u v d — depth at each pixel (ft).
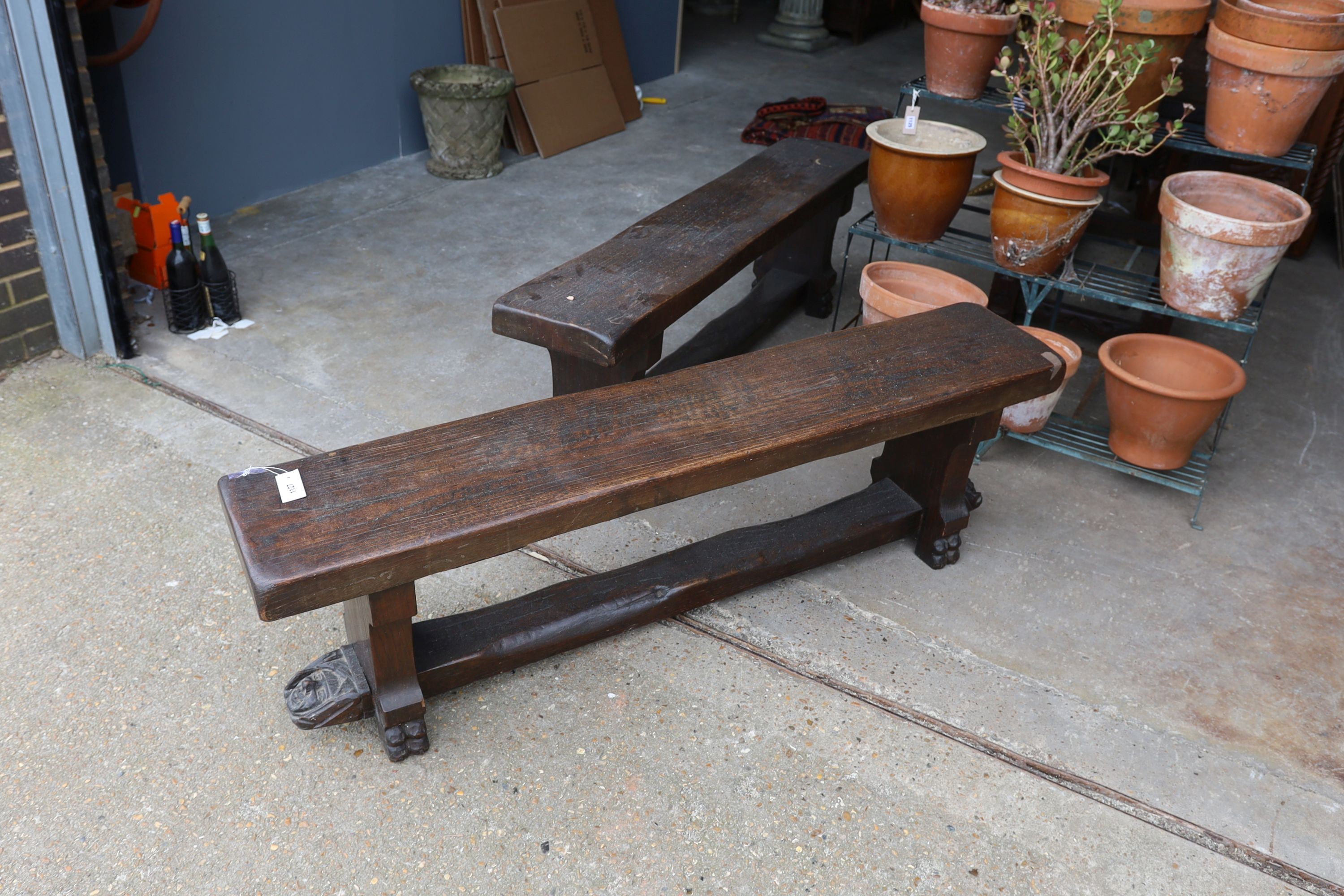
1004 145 19.63
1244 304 9.00
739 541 8.06
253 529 5.55
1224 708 7.41
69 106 9.27
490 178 16.58
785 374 7.32
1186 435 9.01
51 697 6.84
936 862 6.22
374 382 10.71
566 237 14.60
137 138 13.12
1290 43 8.87
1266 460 10.37
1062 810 6.61
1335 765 7.01
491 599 7.96
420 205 15.35
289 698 6.61
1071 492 9.71
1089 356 12.10
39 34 8.92
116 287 10.37
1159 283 10.05
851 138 18.60
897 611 8.11
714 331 11.31
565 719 6.98
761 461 6.52
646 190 16.52
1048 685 7.51
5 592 7.64
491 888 5.90
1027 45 9.43
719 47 25.81
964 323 8.28
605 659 7.48
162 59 13.01
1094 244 14.35
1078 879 6.19
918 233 10.43
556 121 17.84
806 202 10.33
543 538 5.97
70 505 8.58
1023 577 8.57
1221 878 6.24
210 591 7.82
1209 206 9.36
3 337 10.18
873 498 8.64
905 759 6.88
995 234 9.89
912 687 7.43
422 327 11.89
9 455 9.12
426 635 6.95
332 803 6.31
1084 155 10.28
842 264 14.42
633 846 6.18
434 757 6.65
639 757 6.75
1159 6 9.36
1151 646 7.93
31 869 5.80
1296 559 8.99
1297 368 12.23
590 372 8.37
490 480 6.02
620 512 6.16
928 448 8.27
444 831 6.20
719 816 6.40
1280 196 8.99
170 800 6.25
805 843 6.28
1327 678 7.73
